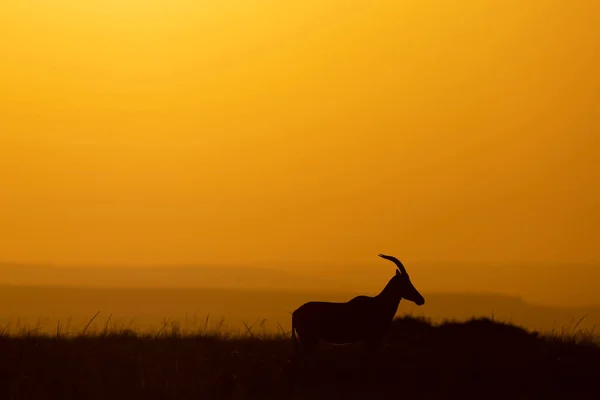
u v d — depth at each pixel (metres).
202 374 70.94
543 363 76.44
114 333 90.44
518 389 69.12
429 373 72.25
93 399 65.12
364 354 78.81
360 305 76.56
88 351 77.44
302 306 76.88
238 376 70.06
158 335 89.62
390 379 71.25
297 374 71.44
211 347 81.50
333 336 76.06
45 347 78.69
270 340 87.38
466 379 70.94
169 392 66.31
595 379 72.44
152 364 72.81
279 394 67.19
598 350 84.88
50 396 65.62
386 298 77.56
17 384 65.81
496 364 75.50
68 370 70.81
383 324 76.94
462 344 87.25
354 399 66.12
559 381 71.81
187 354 77.50
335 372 72.31
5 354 74.19
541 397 67.25
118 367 72.88
